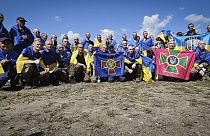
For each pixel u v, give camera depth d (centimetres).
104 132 527
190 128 551
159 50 1228
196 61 1225
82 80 1225
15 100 805
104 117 611
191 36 1390
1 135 524
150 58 1219
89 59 1229
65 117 618
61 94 879
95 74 1203
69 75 1173
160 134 517
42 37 1435
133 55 1242
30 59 1050
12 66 1030
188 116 625
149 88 978
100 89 969
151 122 580
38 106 722
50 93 899
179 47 1395
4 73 998
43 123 584
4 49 1014
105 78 1241
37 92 922
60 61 1184
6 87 1079
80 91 934
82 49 1211
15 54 1051
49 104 738
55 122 588
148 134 517
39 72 1073
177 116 623
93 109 675
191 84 1074
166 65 1205
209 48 1355
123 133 521
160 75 1241
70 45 1447
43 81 1096
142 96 823
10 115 647
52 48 1139
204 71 1195
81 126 560
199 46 1230
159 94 862
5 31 1143
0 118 626
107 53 1222
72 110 673
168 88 974
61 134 522
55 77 1140
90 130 538
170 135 513
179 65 1185
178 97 820
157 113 644
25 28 1180
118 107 689
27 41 1168
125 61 1227
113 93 874
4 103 769
